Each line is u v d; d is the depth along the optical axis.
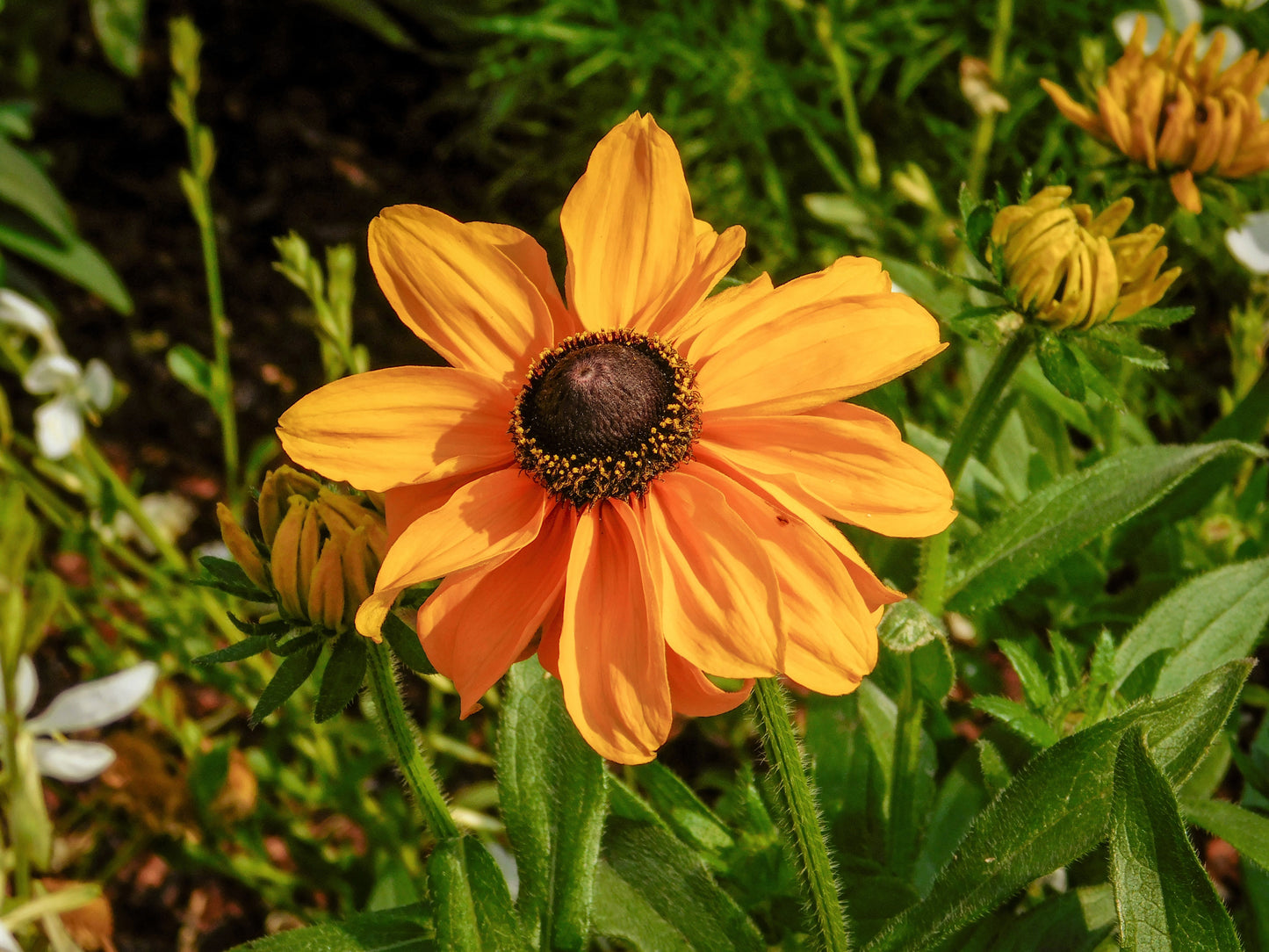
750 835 0.31
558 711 0.28
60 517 0.41
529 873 0.27
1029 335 0.27
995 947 0.29
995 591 0.30
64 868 0.43
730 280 0.30
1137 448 0.31
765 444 0.24
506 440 0.24
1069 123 0.54
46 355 0.38
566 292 0.25
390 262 0.24
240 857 0.39
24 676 0.27
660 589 0.23
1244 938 0.33
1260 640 0.33
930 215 0.51
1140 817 0.24
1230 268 0.45
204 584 0.25
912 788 0.31
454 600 0.23
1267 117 0.35
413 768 0.25
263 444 0.43
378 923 0.26
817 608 0.22
